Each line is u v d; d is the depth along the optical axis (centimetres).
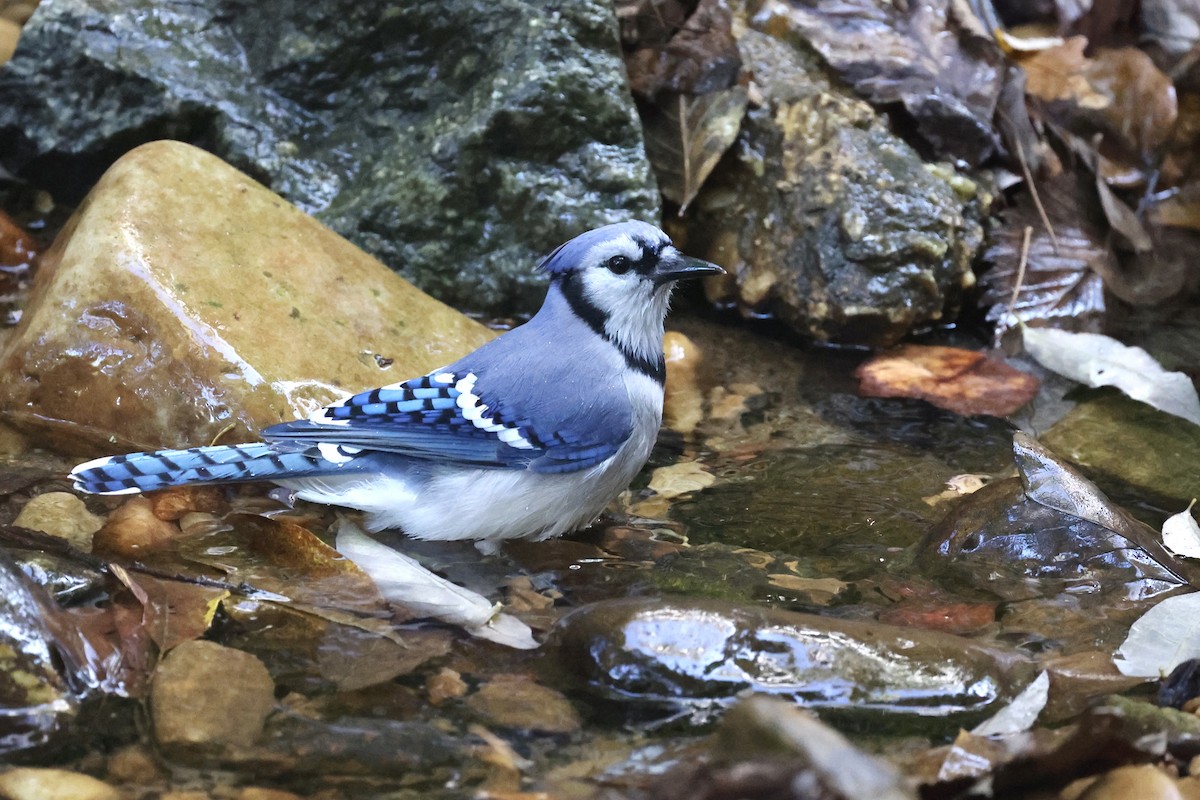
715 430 966
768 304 1156
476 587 746
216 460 765
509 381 809
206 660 631
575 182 1104
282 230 943
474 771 566
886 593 746
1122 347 1064
